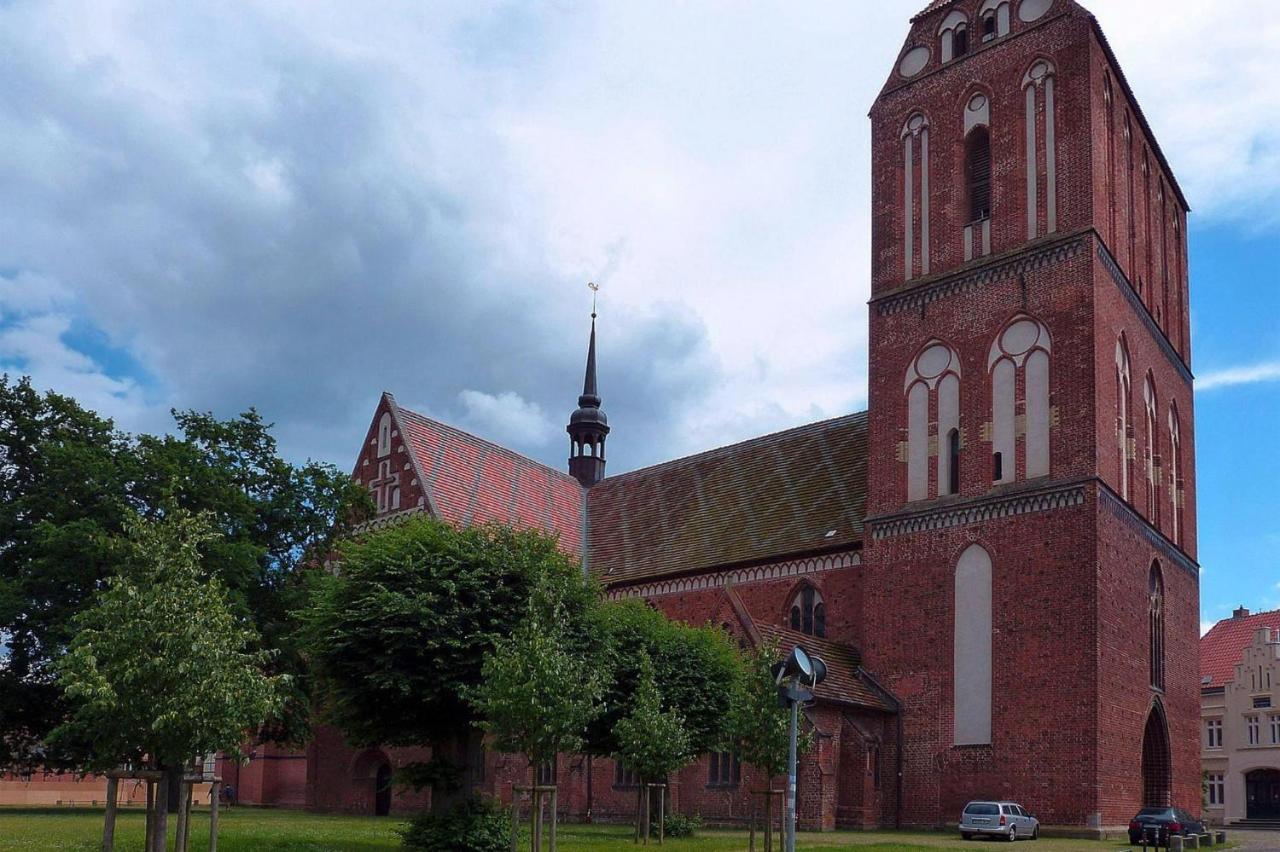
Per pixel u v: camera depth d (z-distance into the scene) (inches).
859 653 1940.2
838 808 1752.0
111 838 840.3
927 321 1972.2
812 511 2170.3
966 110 2004.2
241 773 2534.5
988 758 1720.0
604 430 2952.8
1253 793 3255.4
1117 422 1823.3
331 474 2182.6
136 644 814.5
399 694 1252.5
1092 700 1632.6
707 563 2225.6
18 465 2014.0
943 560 1847.9
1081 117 1839.3
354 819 1844.2
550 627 1123.9
